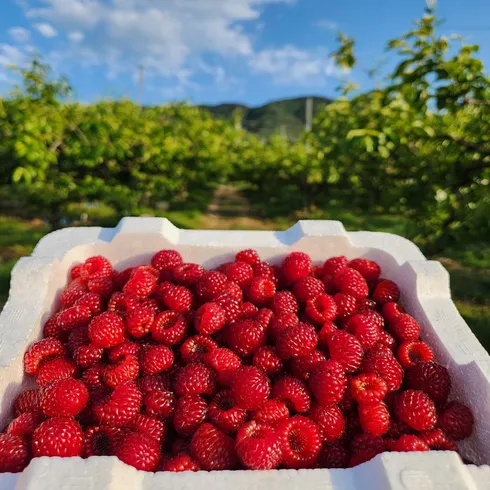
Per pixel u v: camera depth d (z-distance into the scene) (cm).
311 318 27
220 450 19
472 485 16
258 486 17
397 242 34
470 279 97
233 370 23
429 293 29
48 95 113
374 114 75
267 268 31
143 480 17
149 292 28
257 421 21
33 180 106
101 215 148
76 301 28
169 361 24
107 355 25
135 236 32
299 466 20
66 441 19
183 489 16
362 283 29
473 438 22
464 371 24
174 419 22
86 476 16
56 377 24
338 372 22
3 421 22
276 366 24
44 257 30
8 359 23
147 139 138
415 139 74
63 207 124
